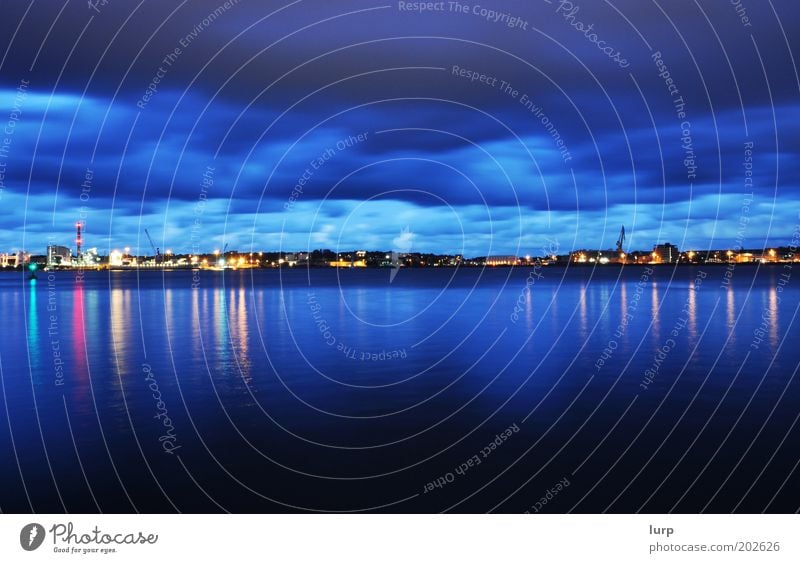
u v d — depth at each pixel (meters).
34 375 25.42
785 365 26.44
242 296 76.50
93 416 19.30
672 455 15.73
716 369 25.77
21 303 65.56
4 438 17.20
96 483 14.22
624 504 13.19
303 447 16.52
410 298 71.19
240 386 23.42
